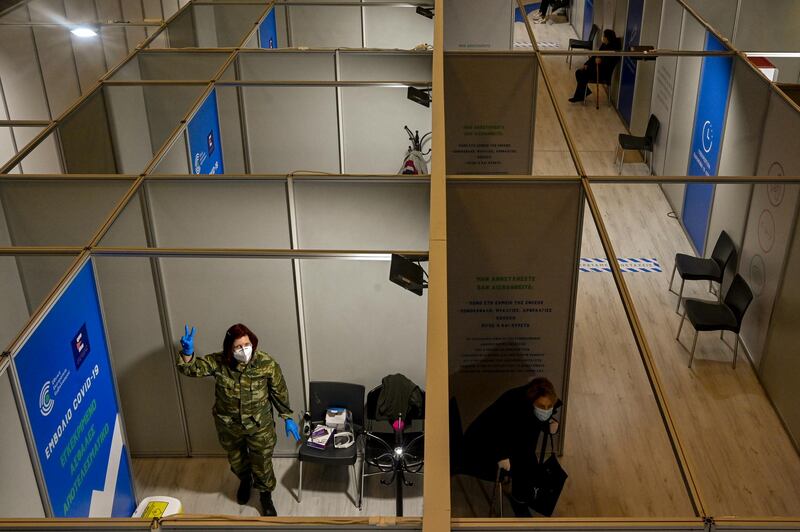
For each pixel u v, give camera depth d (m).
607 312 5.82
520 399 3.87
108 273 3.69
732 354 5.37
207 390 4.05
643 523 1.69
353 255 3.18
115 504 3.57
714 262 5.61
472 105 5.49
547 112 9.80
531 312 3.94
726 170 5.84
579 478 4.38
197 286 3.78
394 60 6.02
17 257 3.78
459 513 4.10
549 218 3.69
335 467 4.22
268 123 5.87
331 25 8.11
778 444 4.62
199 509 3.99
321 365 4.04
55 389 2.91
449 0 7.14
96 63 8.63
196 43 7.80
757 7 7.49
